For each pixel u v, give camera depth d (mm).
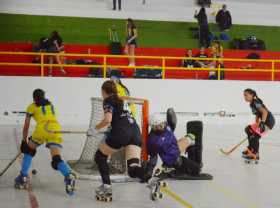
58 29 24797
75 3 25297
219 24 25656
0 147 12367
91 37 25031
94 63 22000
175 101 19375
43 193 7625
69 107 18422
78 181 8516
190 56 22969
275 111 20328
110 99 7031
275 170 10195
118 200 7238
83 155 9992
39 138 7656
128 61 23234
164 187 8016
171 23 26078
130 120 7086
